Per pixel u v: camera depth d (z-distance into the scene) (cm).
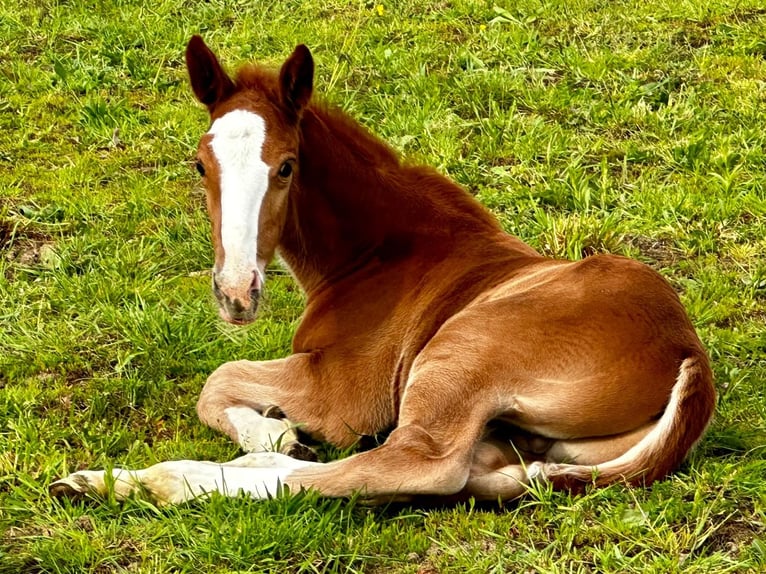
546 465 378
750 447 396
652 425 380
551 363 379
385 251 416
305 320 420
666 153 519
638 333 379
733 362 430
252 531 368
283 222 398
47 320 454
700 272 467
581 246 474
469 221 419
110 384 427
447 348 384
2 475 395
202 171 394
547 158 516
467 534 371
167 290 467
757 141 521
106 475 379
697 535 369
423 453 373
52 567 367
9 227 492
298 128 405
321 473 376
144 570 365
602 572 363
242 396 411
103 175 519
